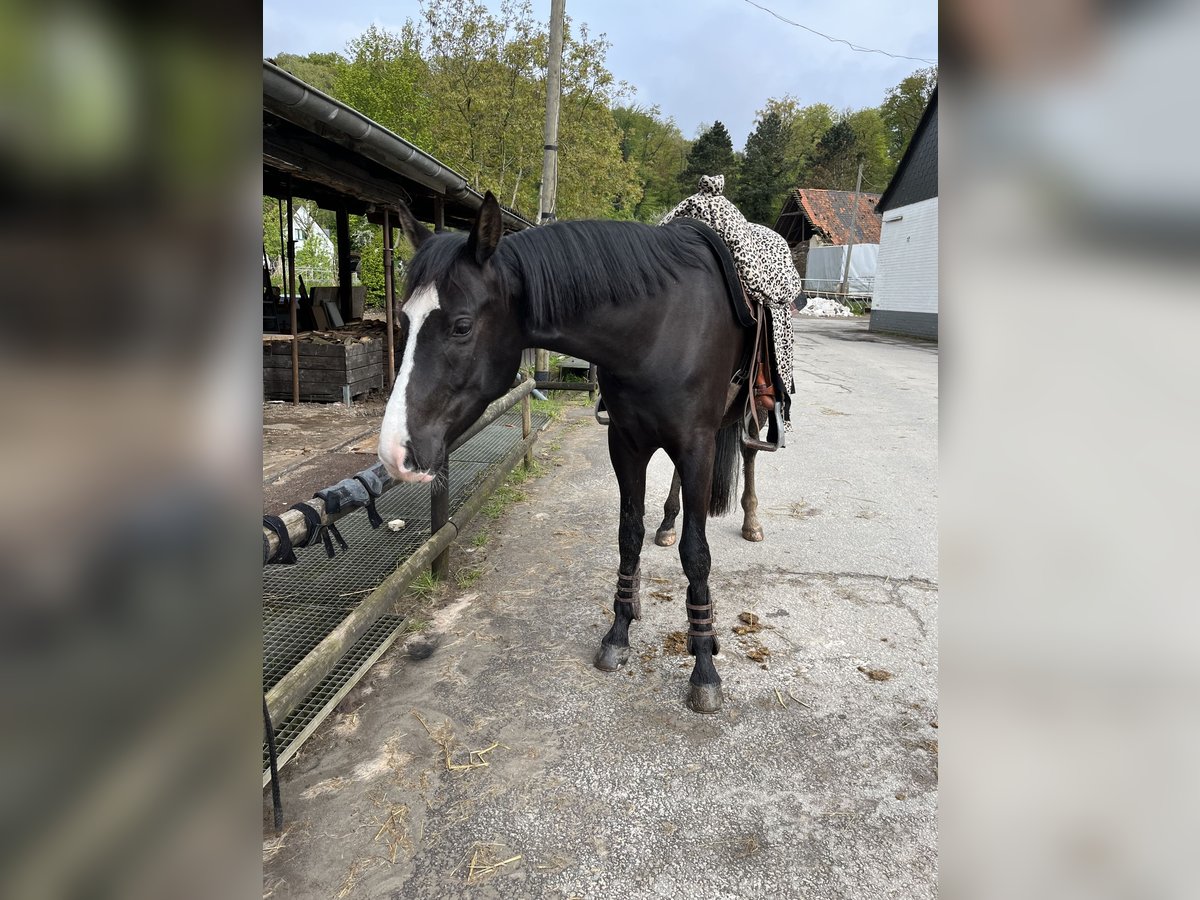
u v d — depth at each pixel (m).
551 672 2.32
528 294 1.75
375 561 3.09
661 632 2.59
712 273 2.04
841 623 2.66
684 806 1.75
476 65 11.17
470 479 4.36
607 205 13.88
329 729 2.03
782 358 2.41
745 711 2.12
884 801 1.77
